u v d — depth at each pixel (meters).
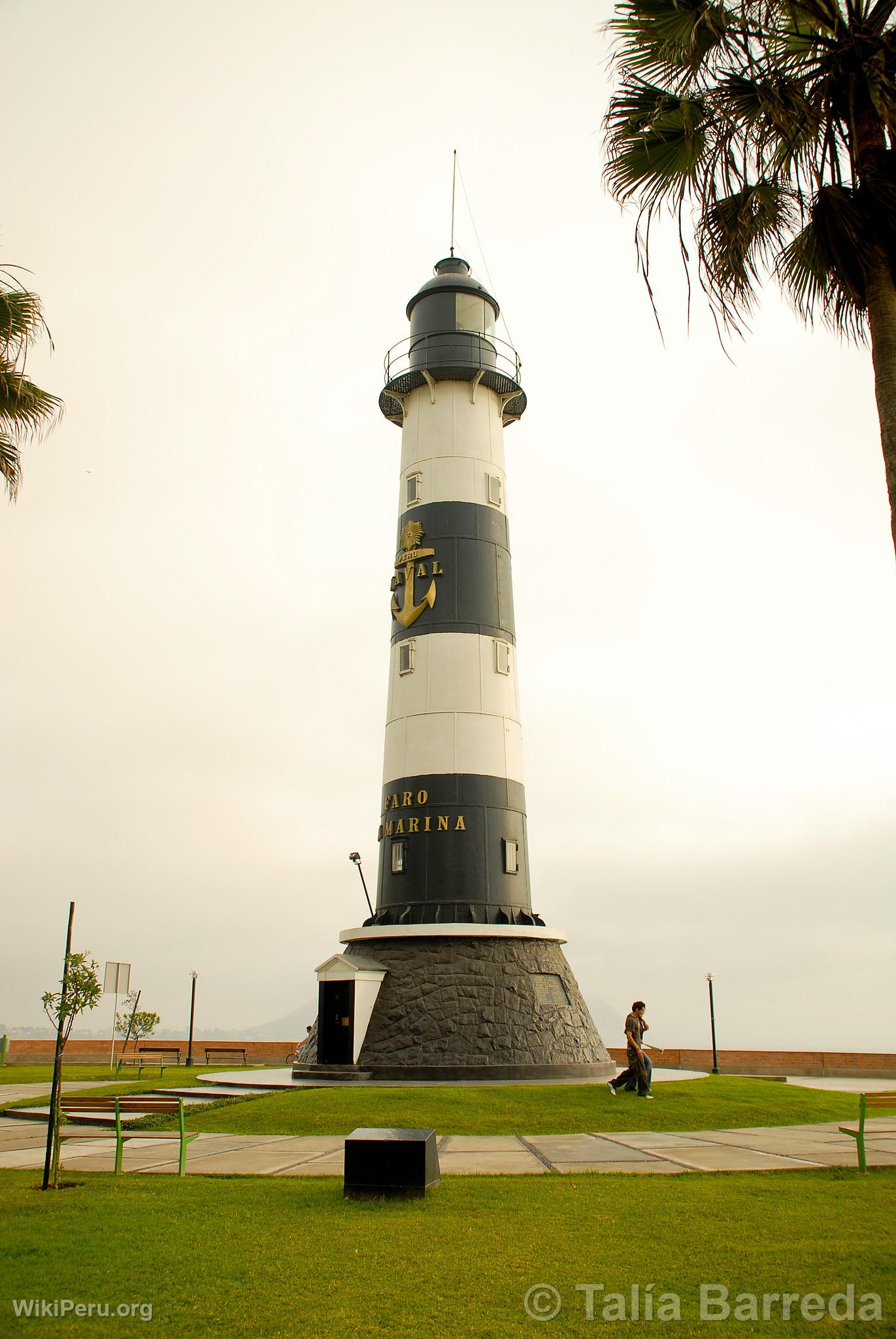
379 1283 9.14
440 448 33.47
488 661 31.28
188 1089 26.44
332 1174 14.73
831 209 12.98
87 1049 47.44
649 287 13.31
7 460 20.17
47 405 20.28
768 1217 11.57
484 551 32.44
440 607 31.59
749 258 13.73
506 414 36.19
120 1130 15.15
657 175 13.86
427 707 30.62
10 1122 22.39
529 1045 27.02
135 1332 7.95
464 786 29.73
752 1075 39.19
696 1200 12.48
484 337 34.81
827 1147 17.45
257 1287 9.05
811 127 12.93
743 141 13.35
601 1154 16.64
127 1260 9.82
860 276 13.37
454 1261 9.79
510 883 29.55
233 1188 13.52
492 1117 20.53
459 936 28.06
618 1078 23.22
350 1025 27.52
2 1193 13.16
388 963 28.41
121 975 37.78
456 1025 26.88
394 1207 12.17
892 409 12.30
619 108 13.76
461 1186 13.49
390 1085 24.77
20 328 19.16
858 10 13.04
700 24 12.58
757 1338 7.80
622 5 13.11
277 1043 44.06
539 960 28.88
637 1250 10.18
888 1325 8.07
